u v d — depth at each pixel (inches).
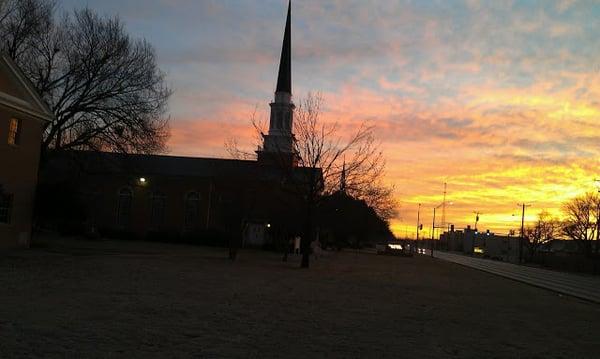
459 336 481.1
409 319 562.6
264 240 2240.4
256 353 358.0
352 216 2150.6
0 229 1120.8
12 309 456.8
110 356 323.3
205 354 345.4
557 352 440.1
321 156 1331.2
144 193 2610.7
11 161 1147.9
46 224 2107.5
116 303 529.3
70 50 1417.3
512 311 711.7
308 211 1315.2
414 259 2495.1
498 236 5216.5
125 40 1508.4
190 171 2659.9
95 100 1412.4
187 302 570.3
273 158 1334.9
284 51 2829.7
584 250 3831.2
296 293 728.3
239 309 547.2
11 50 1373.0
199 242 2292.1
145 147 1494.8
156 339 378.9
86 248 1412.4
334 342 411.5
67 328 394.0
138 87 1469.0
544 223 4552.2
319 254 2066.9
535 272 2188.7
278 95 2800.2
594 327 613.6
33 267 819.4
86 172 1569.9
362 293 791.7
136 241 2239.2
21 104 1156.5
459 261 2770.7
